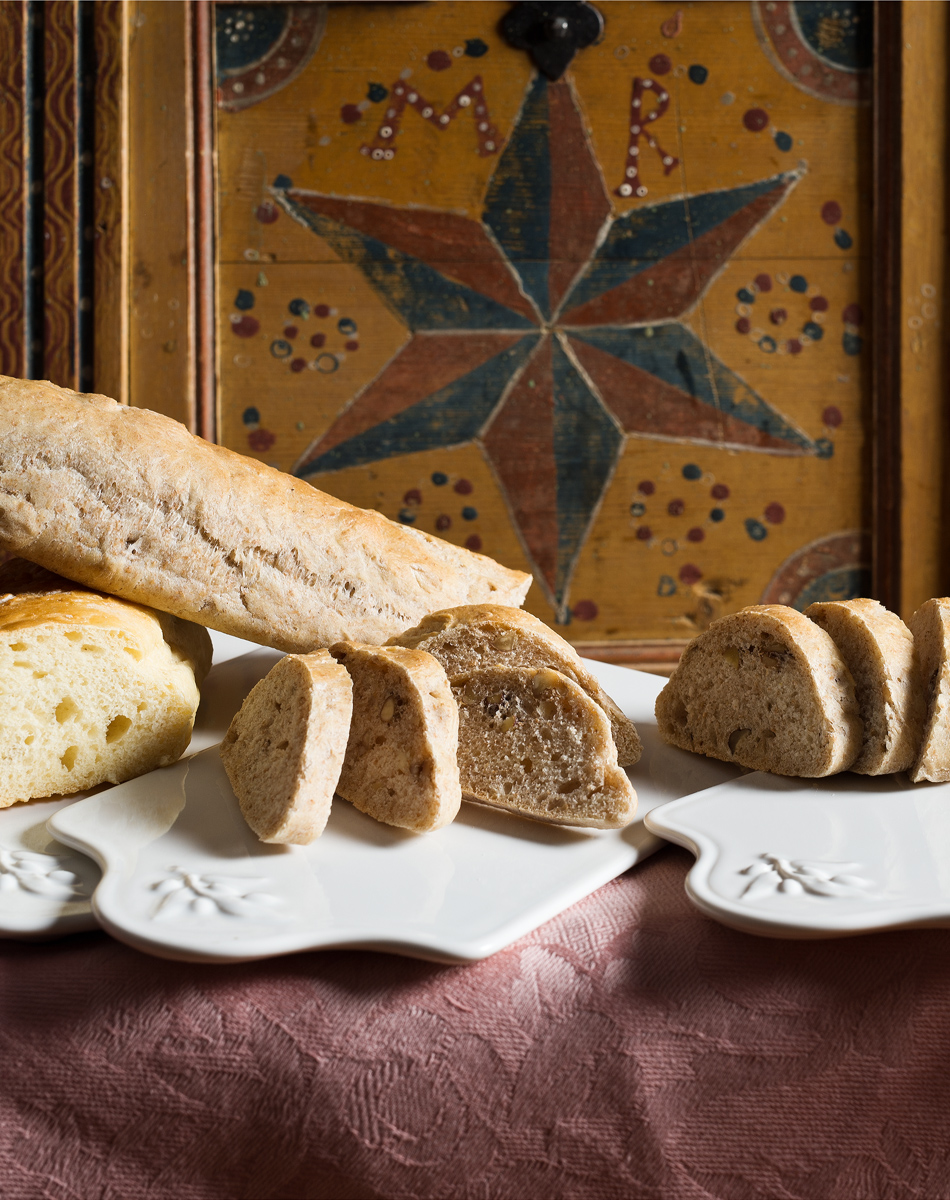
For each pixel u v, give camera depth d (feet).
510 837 2.72
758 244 7.34
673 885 2.58
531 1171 2.11
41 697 3.02
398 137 7.05
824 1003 2.25
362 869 2.48
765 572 7.70
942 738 3.00
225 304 7.12
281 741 2.68
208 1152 2.09
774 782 3.04
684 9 7.07
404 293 7.20
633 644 7.64
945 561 7.59
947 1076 2.29
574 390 7.38
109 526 3.40
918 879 2.40
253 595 3.58
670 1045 2.18
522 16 6.95
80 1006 2.12
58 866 2.53
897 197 7.25
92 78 6.88
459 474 7.41
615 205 7.22
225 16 6.92
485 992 2.17
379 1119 2.06
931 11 7.09
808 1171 2.20
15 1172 2.07
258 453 7.27
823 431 7.58
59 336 7.02
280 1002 2.12
